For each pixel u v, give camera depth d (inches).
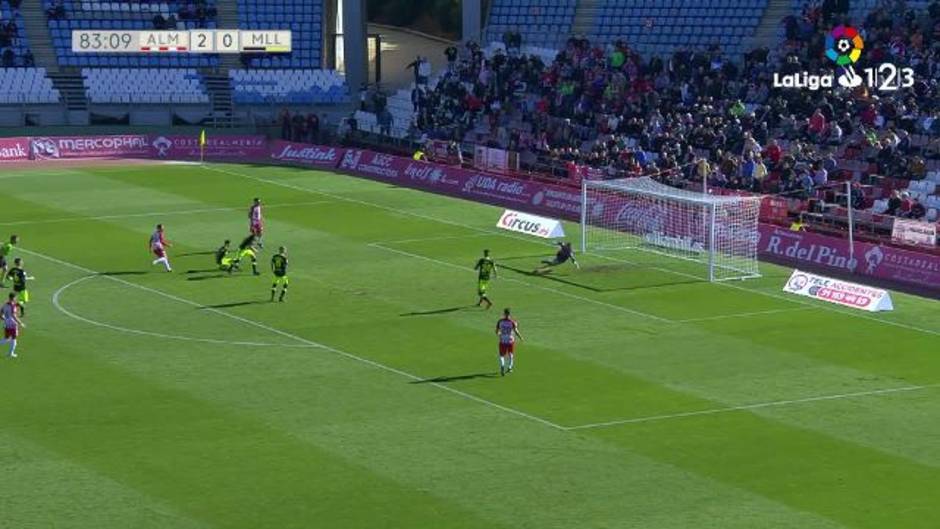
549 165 7554.1
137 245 6176.2
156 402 4158.5
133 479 3580.2
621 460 3737.7
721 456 3772.1
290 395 4237.2
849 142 6978.4
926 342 4852.4
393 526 3316.9
